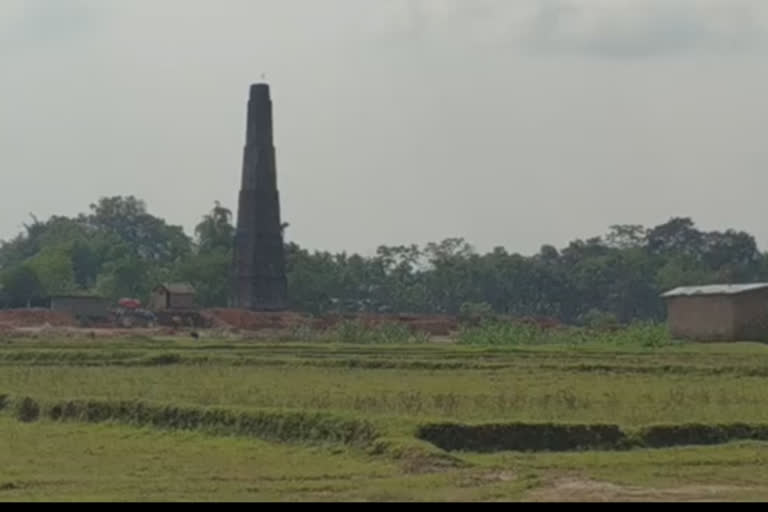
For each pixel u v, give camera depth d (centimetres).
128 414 15300
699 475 11400
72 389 17862
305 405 15112
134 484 10700
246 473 11450
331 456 12612
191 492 10300
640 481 11062
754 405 15938
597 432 13300
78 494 10162
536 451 12950
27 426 15300
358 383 18800
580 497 10238
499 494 10294
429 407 14988
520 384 18788
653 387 18425
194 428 14538
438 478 11100
